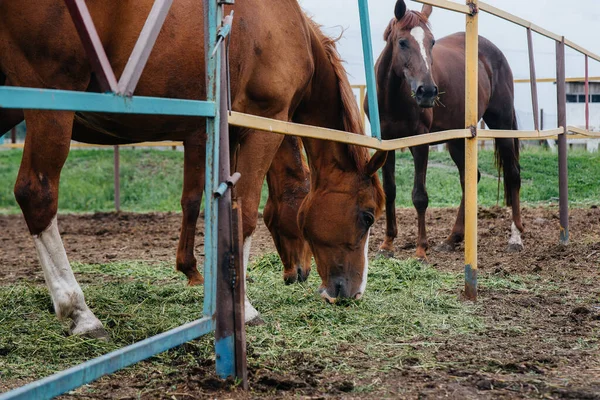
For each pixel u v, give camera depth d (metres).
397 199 11.45
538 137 5.73
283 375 2.79
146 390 2.61
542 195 11.19
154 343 2.28
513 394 2.61
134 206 12.59
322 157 3.86
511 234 6.86
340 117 4.15
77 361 3.01
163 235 8.50
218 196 2.52
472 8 4.36
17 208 12.91
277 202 4.49
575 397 2.57
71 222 9.94
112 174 13.81
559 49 6.64
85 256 6.76
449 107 6.82
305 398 2.54
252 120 2.66
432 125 6.75
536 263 5.86
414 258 5.96
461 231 6.85
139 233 8.68
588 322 3.83
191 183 4.12
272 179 4.48
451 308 4.18
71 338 3.20
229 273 2.57
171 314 3.82
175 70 3.44
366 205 3.86
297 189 4.46
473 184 4.40
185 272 4.40
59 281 3.27
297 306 4.11
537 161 12.95
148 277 5.37
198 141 4.00
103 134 4.00
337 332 3.52
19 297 4.01
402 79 6.11
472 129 4.37
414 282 4.95
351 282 3.87
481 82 7.18
